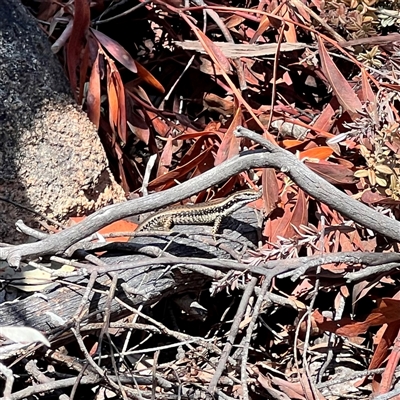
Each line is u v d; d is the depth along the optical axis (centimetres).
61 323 40
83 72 54
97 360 45
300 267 43
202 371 46
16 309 42
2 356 40
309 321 43
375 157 48
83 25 53
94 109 54
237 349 49
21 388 44
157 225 50
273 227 50
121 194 53
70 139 50
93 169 51
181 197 43
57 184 49
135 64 56
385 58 57
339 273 46
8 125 48
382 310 45
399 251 48
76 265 42
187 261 42
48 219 48
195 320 52
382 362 47
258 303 41
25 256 42
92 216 42
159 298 46
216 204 49
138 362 48
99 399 47
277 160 43
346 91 52
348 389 48
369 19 56
